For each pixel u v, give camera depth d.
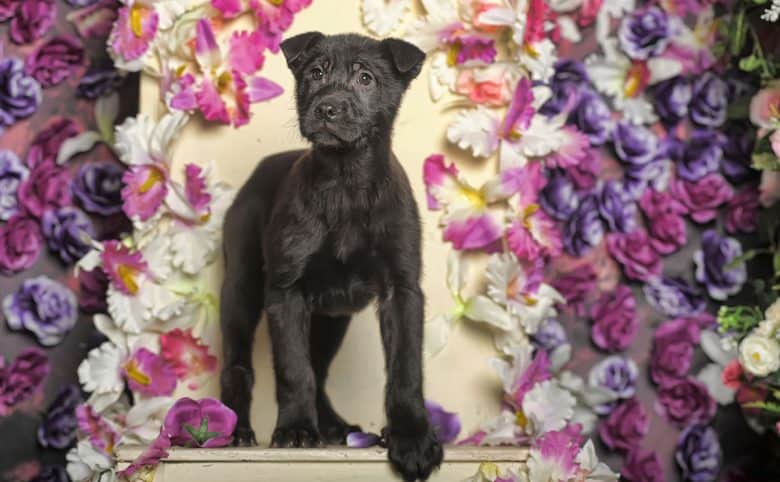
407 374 1.88
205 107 2.21
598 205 2.80
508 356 2.26
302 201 1.92
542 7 2.31
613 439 2.72
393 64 1.93
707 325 2.80
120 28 2.22
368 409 2.25
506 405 2.25
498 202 2.29
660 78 2.79
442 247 2.29
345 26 2.30
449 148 2.31
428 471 1.83
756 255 2.80
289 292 1.94
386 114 1.92
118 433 2.12
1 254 2.64
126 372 2.13
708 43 2.83
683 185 2.82
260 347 2.21
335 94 1.83
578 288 2.77
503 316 2.24
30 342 2.65
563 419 2.20
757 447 2.79
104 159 2.72
